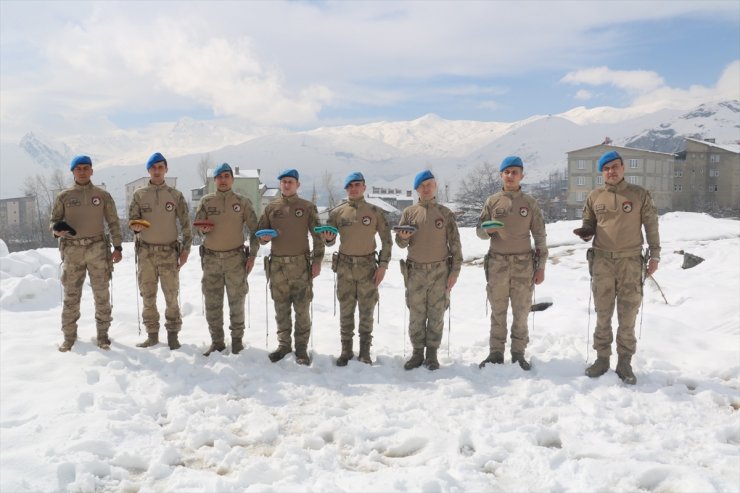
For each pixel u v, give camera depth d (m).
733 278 12.17
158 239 6.10
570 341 6.65
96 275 6.07
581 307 8.70
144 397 4.82
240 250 6.12
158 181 6.13
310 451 3.96
